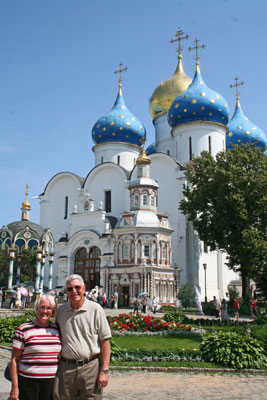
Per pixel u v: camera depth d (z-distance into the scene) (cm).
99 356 659
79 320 645
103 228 5222
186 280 5028
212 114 5869
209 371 1320
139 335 2033
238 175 3784
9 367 617
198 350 1527
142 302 3809
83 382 627
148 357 1447
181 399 971
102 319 655
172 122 6106
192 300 4666
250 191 3647
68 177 6250
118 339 1917
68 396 627
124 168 5884
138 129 6431
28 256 5266
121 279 4503
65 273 5356
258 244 3206
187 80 6725
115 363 1388
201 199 3981
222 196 3691
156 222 4641
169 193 5475
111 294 4544
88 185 6062
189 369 1318
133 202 4797
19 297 3512
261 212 3647
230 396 1010
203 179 4069
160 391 1048
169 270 4628
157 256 4525
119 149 6369
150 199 4778
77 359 629
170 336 2022
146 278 4356
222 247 3928
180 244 5175
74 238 5409
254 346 1434
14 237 4006
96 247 5266
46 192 6331
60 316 657
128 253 4562
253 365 1362
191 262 5119
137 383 1137
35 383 605
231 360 1370
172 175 5516
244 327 2200
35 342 617
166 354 1476
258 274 3203
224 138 6038
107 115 6462
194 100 5844
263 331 1830
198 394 1024
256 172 3756
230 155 3953
